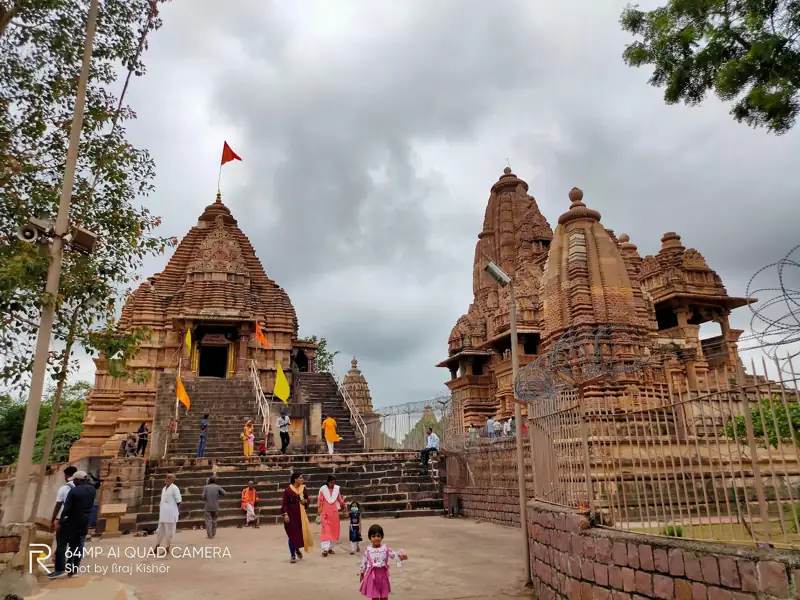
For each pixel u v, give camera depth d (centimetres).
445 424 2058
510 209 4241
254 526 1595
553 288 1623
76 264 902
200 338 3584
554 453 828
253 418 2700
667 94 1181
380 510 1802
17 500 766
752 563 439
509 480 1559
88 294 905
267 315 3722
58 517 995
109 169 967
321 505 1171
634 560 571
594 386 1244
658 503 698
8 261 763
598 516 675
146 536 1470
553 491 828
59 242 820
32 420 776
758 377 573
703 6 1087
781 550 433
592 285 1541
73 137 863
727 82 1041
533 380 952
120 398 3325
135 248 985
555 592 750
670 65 1156
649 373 1388
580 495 731
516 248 4059
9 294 754
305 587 877
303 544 1120
